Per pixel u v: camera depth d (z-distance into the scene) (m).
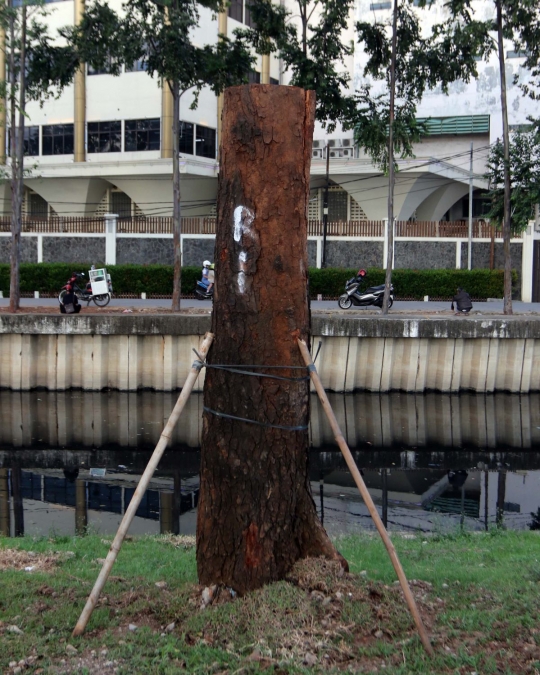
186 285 31.62
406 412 21.06
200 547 5.11
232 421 4.95
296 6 37.84
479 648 4.42
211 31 35.28
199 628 4.57
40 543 8.27
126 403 21.56
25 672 4.18
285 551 4.98
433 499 13.48
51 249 34.06
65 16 34.53
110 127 36.41
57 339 22.62
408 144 23.64
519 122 36.44
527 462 16.55
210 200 38.12
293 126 4.97
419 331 22.39
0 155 36.75
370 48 23.91
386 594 5.00
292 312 4.99
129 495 13.48
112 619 4.85
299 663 4.17
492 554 7.68
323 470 15.60
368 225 33.53
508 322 22.48
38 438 18.09
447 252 33.28
